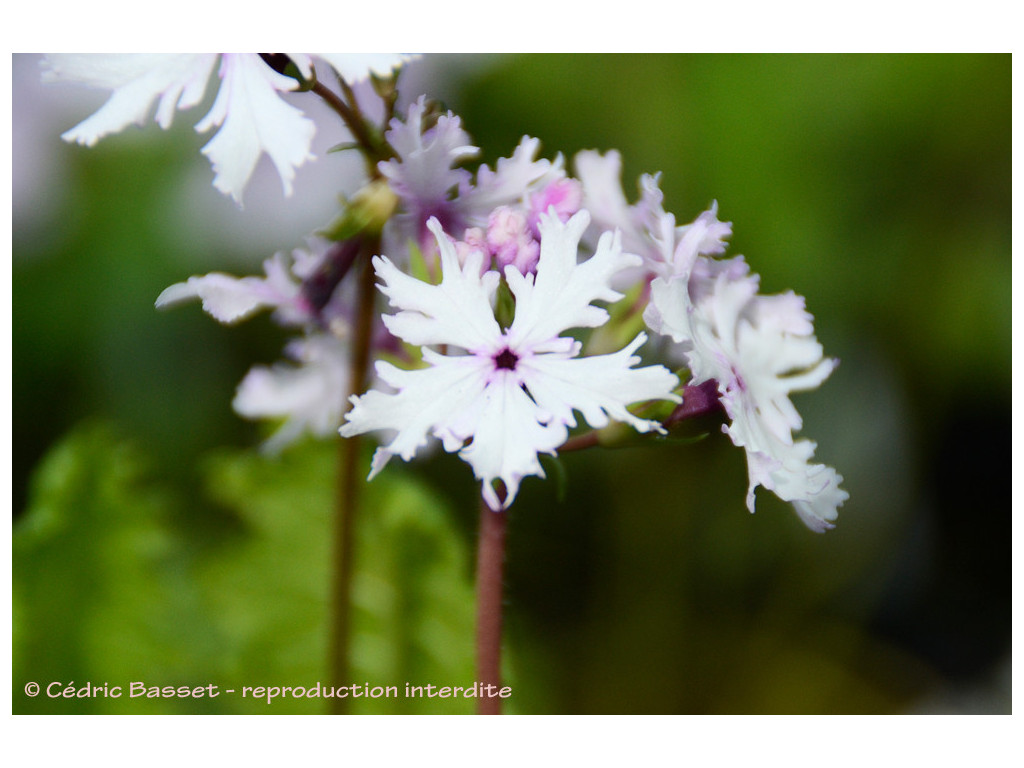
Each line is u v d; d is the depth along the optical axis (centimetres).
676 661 32
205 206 32
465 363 22
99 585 29
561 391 22
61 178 32
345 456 27
